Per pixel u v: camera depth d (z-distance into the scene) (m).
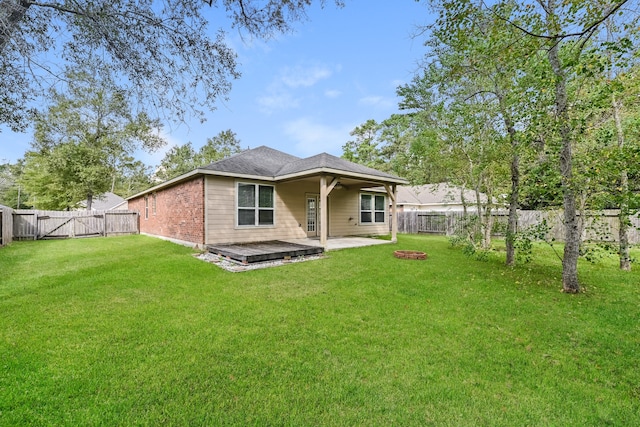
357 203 14.61
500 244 11.94
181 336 3.38
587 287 5.52
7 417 2.08
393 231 11.68
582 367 2.94
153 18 4.39
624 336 3.59
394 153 31.58
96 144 19.86
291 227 11.70
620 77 4.30
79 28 4.25
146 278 5.83
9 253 8.99
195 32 4.63
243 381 2.56
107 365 2.75
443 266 7.26
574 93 5.25
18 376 2.55
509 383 2.66
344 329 3.67
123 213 16.36
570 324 3.91
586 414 2.29
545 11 4.43
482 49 4.51
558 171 5.39
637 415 2.29
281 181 10.97
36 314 3.96
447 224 16.20
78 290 5.05
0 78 4.52
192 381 2.54
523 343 3.40
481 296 5.04
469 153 8.95
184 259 7.75
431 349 3.22
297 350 3.12
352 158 33.88
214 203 9.51
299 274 6.38
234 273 6.41
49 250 9.63
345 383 2.57
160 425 2.05
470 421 2.17
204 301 4.59
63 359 2.84
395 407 2.29
